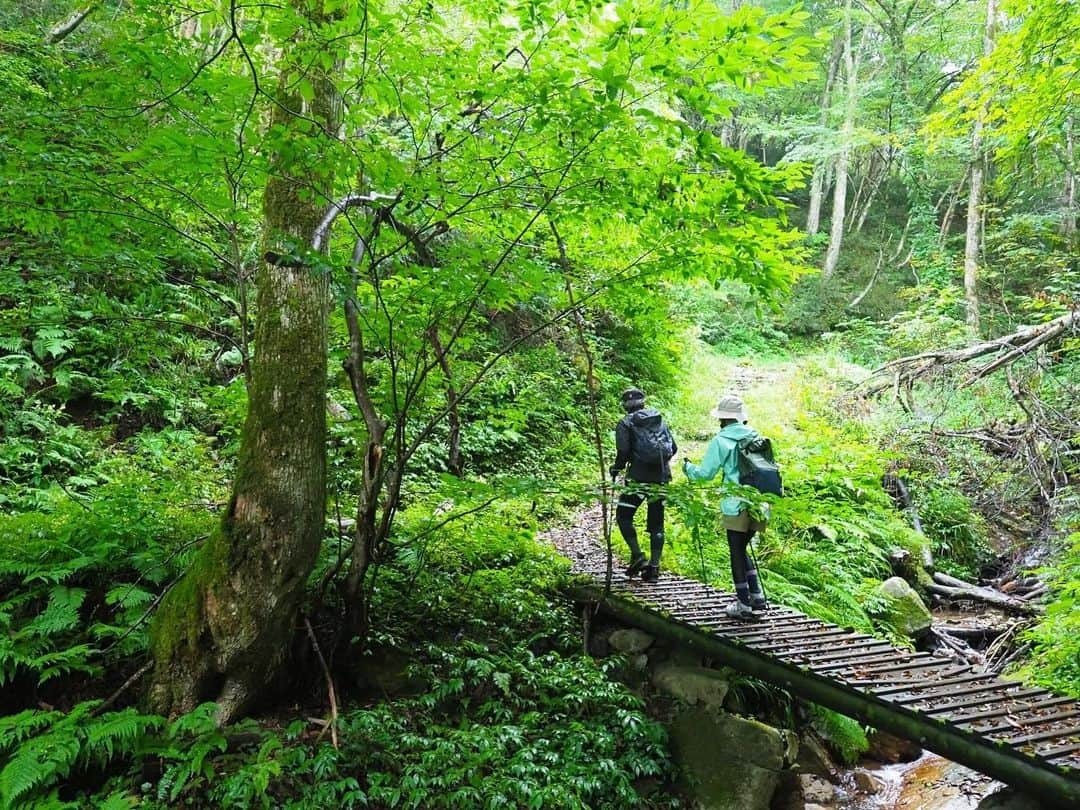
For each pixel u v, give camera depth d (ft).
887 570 26.96
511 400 34.40
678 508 16.51
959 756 12.29
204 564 13.79
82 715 12.47
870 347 59.57
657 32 10.58
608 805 14.03
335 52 10.82
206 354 26.91
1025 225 53.47
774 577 22.93
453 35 14.06
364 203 14.46
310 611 15.26
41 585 15.06
